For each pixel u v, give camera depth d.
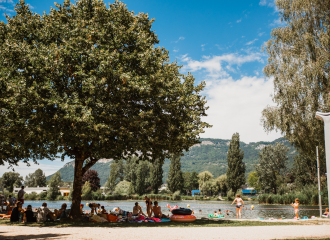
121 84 16.23
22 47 15.82
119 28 18.33
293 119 27.50
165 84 17.95
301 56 27.94
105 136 16.00
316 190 54.78
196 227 14.79
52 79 15.95
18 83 14.20
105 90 15.94
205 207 55.12
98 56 16.30
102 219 17.94
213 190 131.75
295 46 29.53
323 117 11.30
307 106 27.08
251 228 14.28
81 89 16.69
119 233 11.52
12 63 16.28
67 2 20.00
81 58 16.55
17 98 14.10
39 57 15.75
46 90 14.99
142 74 18.08
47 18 18.91
